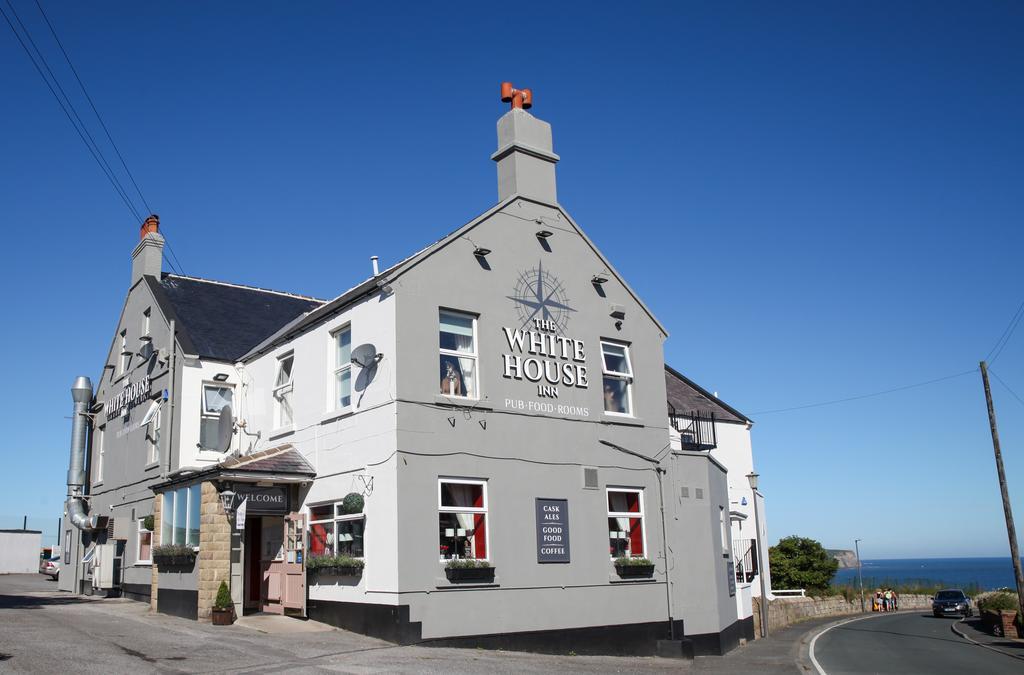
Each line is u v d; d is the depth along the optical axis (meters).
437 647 14.88
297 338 19.45
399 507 15.15
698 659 18.80
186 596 18.09
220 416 20.98
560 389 18.47
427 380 16.17
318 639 14.81
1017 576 30.23
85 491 29.97
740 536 33.12
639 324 20.75
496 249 18.03
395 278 16.14
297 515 17.88
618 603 18.27
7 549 50.62
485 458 16.69
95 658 11.86
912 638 29.59
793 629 33.16
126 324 28.00
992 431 31.28
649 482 19.77
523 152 19.22
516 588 16.53
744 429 34.94
